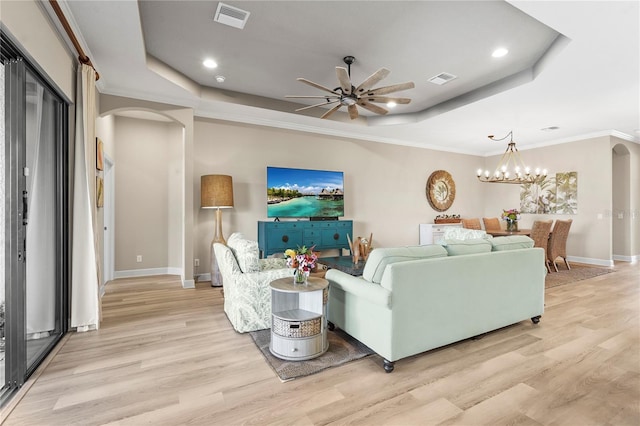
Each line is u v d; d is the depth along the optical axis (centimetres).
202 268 501
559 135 655
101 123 423
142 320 325
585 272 557
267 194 534
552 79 371
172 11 275
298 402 189
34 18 212
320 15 281
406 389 202
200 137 498
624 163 688
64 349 257
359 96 349
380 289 223
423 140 694
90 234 298
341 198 601
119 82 385
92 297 298
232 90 463
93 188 304
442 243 279
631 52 306
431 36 314
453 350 257
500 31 305
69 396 194
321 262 422
